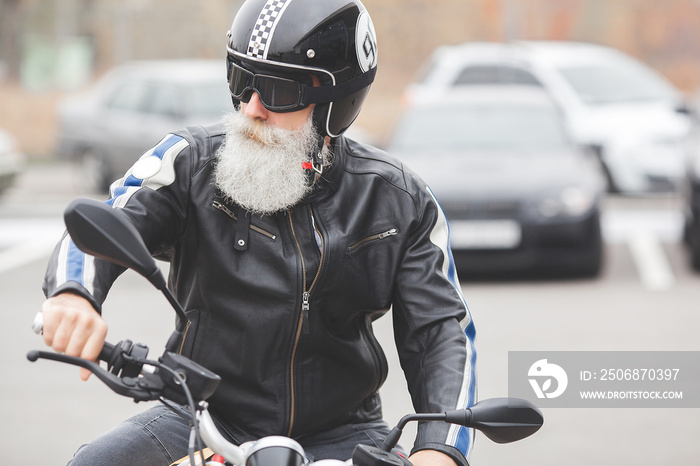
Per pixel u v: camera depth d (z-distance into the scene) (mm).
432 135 18938
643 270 18000
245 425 4586
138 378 3600
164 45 42219
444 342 4496
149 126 27516
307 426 4613
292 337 4512
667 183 25562
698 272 17828
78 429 10398
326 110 4488
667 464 9312
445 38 42062
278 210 4516
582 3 43500
